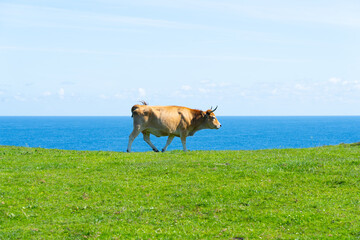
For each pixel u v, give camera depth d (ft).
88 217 48.70
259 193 56.49
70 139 499.92
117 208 51.78
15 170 72.90
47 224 46.83
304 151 92.27
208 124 100.78
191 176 65.87
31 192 58.39
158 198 55.52
